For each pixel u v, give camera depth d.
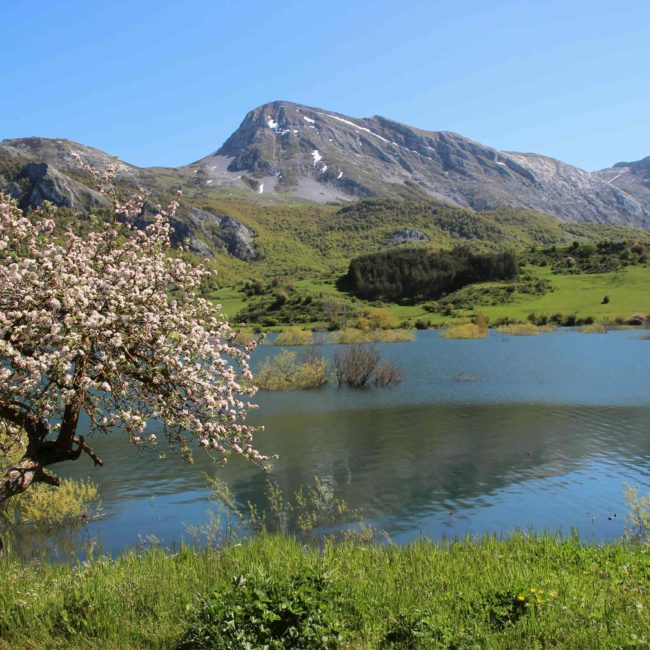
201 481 23.17
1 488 9.22
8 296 9.02
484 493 21.19
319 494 21.39
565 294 162.38
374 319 127.06
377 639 6.95
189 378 9.62
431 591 8.64
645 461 24.98
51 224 10.23
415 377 53.22
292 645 6.84
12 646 7.03
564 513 18.92
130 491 21.86
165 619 7.54
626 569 9.47
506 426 32.44
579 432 30.62
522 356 69.38
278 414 37.03
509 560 10.60
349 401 41.50
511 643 6.77
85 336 9.15
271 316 154.75
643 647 6.52
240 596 7.45
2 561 10.88
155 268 10.44
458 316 147.12
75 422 9.77
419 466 24.89
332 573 8.50
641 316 117.88
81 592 8.30
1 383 8.70
